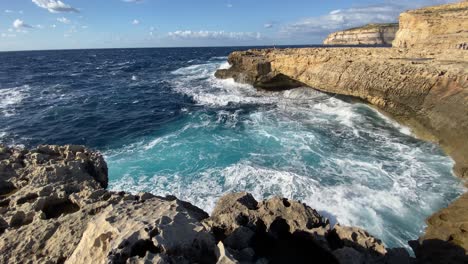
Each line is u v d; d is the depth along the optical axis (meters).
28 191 8.47
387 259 7.11
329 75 26.66
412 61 23.22
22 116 24.64
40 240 6.44
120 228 5.47
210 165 15.10
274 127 20.55
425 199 11.95
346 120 21.70
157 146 17.77
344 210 11.21
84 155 11.04
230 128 20.66
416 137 18.64
